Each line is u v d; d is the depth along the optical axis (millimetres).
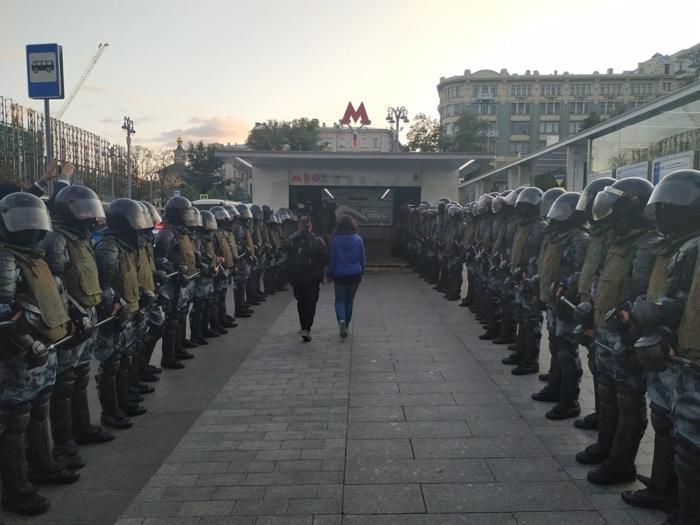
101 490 3910
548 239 5258
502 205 8039
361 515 3512
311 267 8148
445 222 12961
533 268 6230
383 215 23141
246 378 6484
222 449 4547
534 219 6359
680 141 10867
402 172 17781
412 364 6938
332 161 17312
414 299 12094
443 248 12578
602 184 4352
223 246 8875
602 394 4047
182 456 4426
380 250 21875
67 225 4262
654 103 11312
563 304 4820
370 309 10859
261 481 3988
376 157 16922
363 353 7516
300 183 17703
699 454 2941
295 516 3514
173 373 6711
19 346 3396
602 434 4102
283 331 8992
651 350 3043
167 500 3748
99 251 4762
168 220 7020
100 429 4758
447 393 5832
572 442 4570
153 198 48500
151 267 5633
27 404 3607
